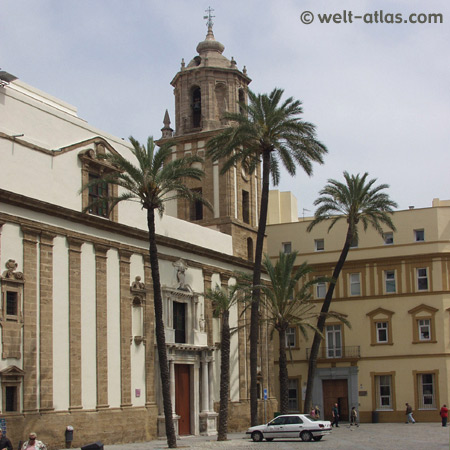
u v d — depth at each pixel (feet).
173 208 193.98
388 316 211.41
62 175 132.77
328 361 215.31
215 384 171.12
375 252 215.92
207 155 158.92
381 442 128.88
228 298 154.10
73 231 132.46
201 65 198.08
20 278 119.75
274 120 149.79
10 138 122.42
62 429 123.75
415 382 205.57
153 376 148.97
